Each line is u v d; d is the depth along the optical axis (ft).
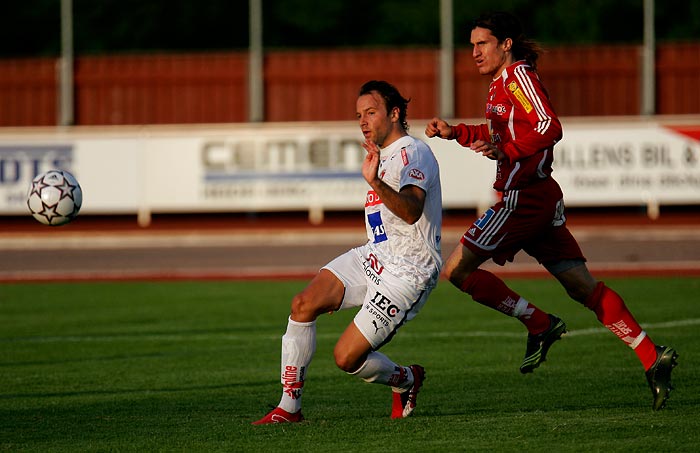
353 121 369.71
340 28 495.00
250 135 319.68
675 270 213.87
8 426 81.05
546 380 98.94
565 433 73.26
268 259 258.16
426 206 76.43
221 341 129.39
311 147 318.65
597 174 306.96
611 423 76.48
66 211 95.50
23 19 496.64
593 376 100.48
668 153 305.53
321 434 74.74
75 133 320.09
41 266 253.24
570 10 472.03
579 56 361.92
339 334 134.21
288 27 495.41
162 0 485.15
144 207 320.91
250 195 319.88
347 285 77.87
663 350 81.51
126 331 139.44
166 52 487.61
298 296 78.18
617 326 83.10
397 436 73.61
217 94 374.63
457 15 476.54
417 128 313.12
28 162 318.86
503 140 83.71
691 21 469.98
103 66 378.32
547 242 85.40
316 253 271.69
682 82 362.74
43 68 379.35
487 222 84.28
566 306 156.87
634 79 360.28
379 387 98.12
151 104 377.09
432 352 117.91
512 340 125.80
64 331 140.26
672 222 333.62
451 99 363.76
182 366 111.65
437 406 87.20
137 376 105.70
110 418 84.07
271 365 111.65
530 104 80.53
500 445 69.97
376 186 71.97
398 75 366.63
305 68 370.53
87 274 230.68
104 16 491.31
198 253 279.28
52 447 73.05
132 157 320.70
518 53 83.92
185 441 73.82
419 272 76.43
